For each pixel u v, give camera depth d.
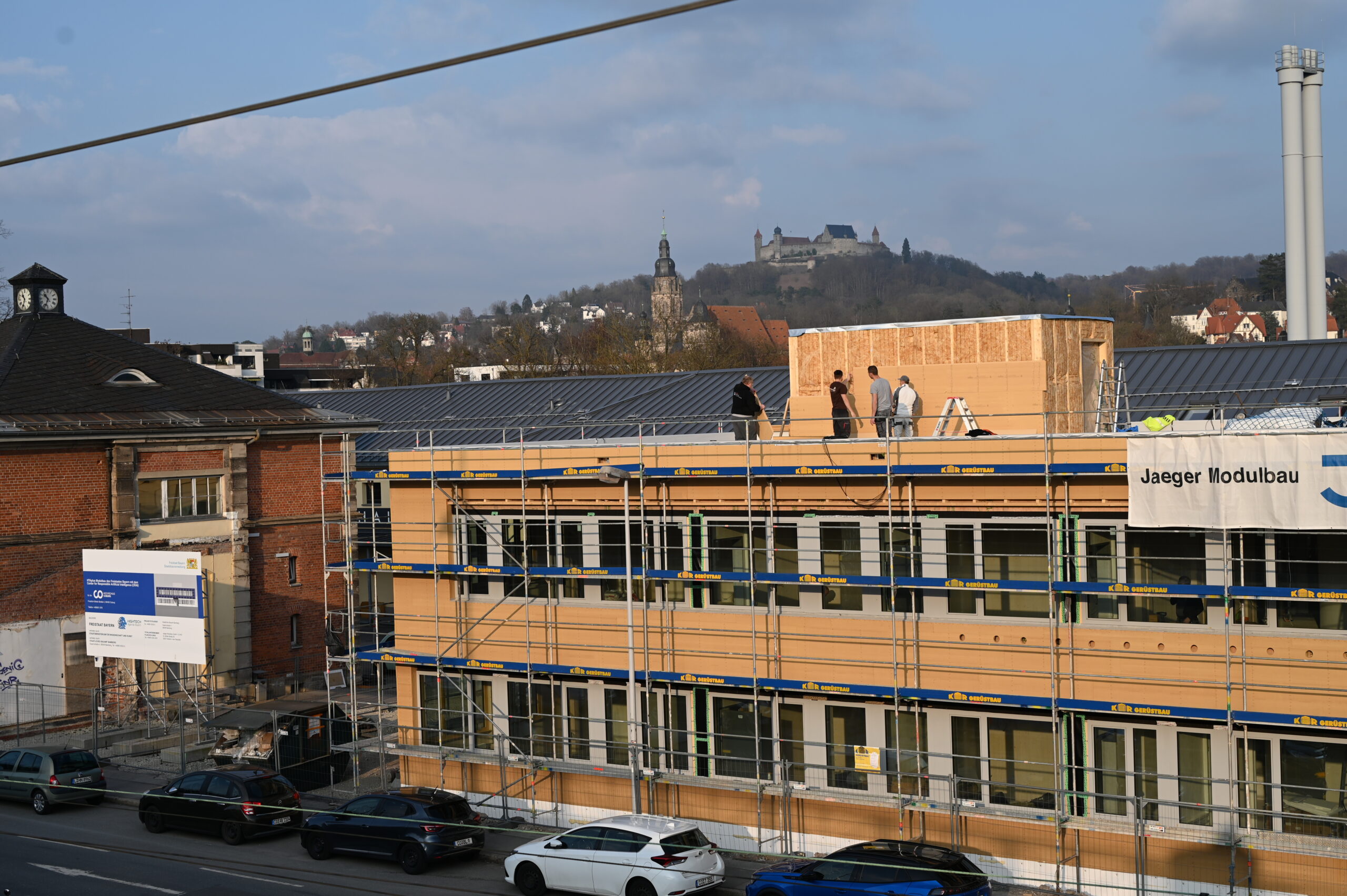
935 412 26.36
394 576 30.78
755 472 25.34
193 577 36.62
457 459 29.34
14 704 38.62
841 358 27.95
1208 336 162.25
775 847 26.00
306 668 46.47
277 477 46.16
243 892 24.41
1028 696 23.25
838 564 25.53
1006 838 23.67
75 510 40.38
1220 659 21.95
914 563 24.62
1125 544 22.95
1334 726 20.50
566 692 28.67
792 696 26.02
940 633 24.31
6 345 44.22
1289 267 54.59
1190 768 22.44
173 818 29.95
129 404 43.12
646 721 27.59
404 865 26.23
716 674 26.50
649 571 26.56
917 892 19.97
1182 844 22.00
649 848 22.95
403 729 30.77
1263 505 20.84
